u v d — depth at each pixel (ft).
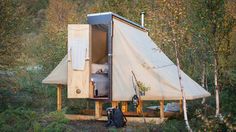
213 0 34.71
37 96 49.85
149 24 53.26
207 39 35.22
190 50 46.34
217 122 30.35
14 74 46.93
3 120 32.14
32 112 34.58
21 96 47.03
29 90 51.75
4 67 42.75
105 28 39.88
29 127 31.76
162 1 35.35
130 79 37.01
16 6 43.80
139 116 37.88
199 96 37.14
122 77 36.99
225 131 29.68
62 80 39.83
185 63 49.42
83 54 36.60
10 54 42.52
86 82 36.55
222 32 35.04
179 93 36.17
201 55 44.29
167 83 36.83
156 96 36.47
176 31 34.91
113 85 36.65
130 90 36.78
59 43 61.62
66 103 45.21
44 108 43.73
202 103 39.55
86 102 45.03
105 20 37.35
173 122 33.78
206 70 45.55
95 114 37.37
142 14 45.91
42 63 61.87
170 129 31.65
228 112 34.99
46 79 40.52
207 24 35.01
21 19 43.98
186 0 35.94
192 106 39.29
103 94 37.81
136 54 37.76
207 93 39.04
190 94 36.17
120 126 33.81
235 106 37.88
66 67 40.27
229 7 37.19
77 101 45.47
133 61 37.58
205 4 35.04
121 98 36.45
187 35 40.24
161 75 37.19
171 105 40.60
